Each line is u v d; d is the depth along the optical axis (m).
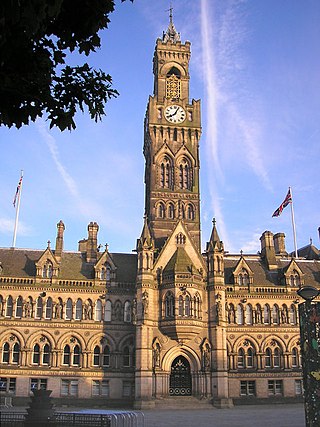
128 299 89.31
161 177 101.19
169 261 88.31
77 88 18.20
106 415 35.91
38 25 14.76
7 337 84.00
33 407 35.47
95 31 17.64
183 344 83.19
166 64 109.25
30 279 87.38
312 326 25.25
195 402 79.69
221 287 86.50
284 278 95.19
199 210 99.88
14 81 16.53
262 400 86.38
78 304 88.12
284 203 106.25
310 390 24.86
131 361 86.06
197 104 107.00
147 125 106.75
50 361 83.94
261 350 89.25
